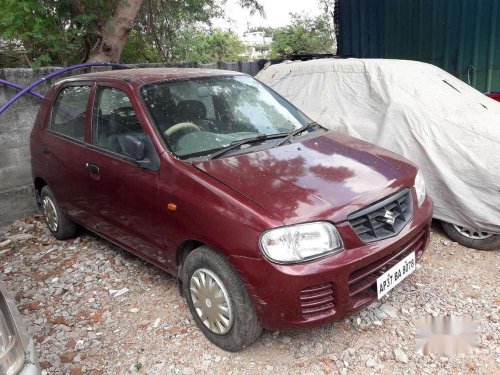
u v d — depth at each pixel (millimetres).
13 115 5238
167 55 9305
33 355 2076
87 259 4355
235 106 3715
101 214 3818
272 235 2453
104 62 6270
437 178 4051
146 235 3332
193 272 2938
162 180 3047
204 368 2805
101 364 2910
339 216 2572
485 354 2783
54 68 5598
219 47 15430
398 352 2824
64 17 6336
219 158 3078
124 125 3490
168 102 3457
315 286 2480
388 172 3055
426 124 4215
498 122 4137
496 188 3762
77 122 4082
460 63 7914
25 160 5441
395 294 3412
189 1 8383
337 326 3107
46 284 3967
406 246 2916
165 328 3213
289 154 3168
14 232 5188
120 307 3518
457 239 4133
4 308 2098
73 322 3375
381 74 4734
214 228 2658
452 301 3297
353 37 9484
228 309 2740
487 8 7414
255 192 2662
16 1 5434
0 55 6375
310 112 5086
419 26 8320
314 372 2715
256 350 2926
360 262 2559
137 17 8375
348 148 3395
